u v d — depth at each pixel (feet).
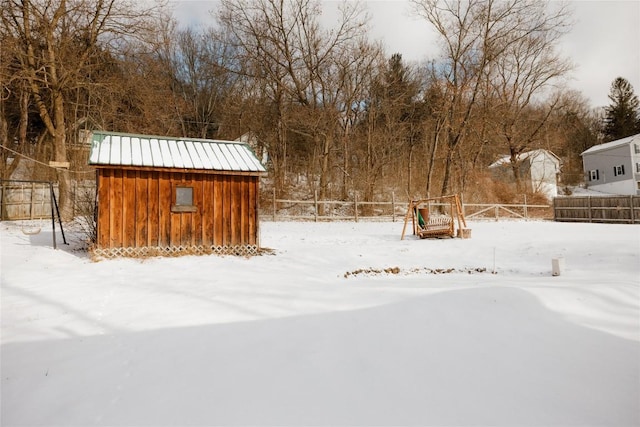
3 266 24.97
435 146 86.33
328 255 33.19
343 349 11.30
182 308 15.74
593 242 33.68
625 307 14.74
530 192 104.68
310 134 88.74
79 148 69.41
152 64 65.98
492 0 78.54
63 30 54.90
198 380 9.60
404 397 8.61
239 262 28.55
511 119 103.71
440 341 11.83
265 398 8.64
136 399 8.77
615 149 140.26
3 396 9.09
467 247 36.99
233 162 34.04
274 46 86.79
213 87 108.68
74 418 8.07
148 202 30.48
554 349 11.25
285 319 14.10
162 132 84.53
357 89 86.63
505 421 7.66
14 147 78.74
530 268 27.96
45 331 13.32
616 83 173.78
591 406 8.26
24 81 54.80
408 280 22.62
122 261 27.94
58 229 45.57
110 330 13.35
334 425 7.52
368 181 85.66
